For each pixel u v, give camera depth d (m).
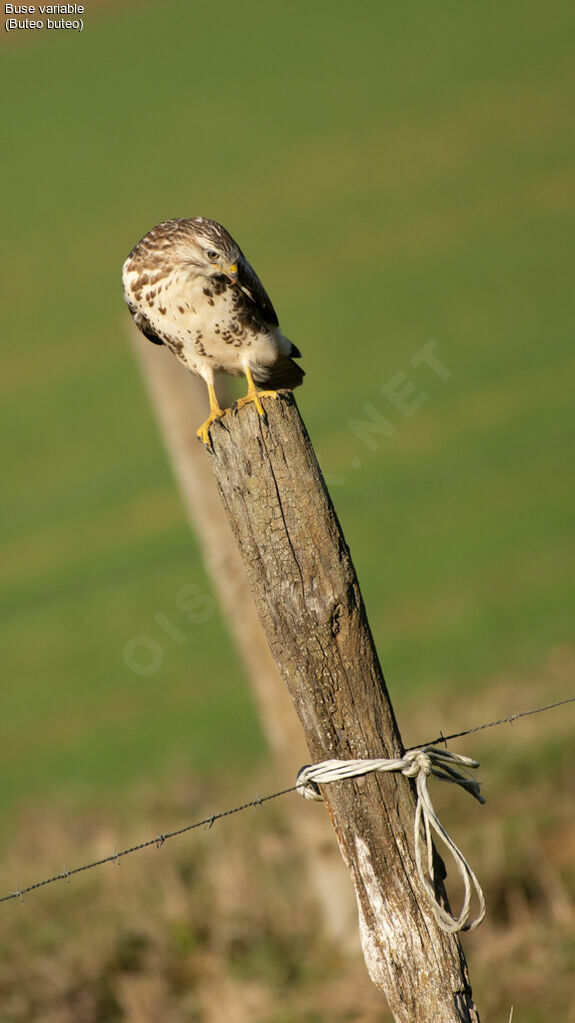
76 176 52.25
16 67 64.25
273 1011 7.16
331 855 7.81
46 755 14.41
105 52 63.84
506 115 46.94
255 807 9.47
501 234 36.94
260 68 58.31
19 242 47.22
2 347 38.66
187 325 6.55
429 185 43.00
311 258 39.12
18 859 9.88
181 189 48.38
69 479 27.28
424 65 53.94
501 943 7.19
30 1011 7.41
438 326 30.80
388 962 3.94
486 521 18.88
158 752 13.59
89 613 19.16
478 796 4.16
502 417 22.91
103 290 41.56
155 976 7.61
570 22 53.75
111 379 34.03
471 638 14.54
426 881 3.90
